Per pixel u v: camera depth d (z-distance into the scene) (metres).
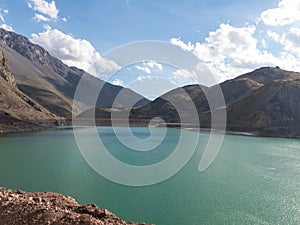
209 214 26.98
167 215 26.61
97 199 30.70
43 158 54.88
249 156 62.50
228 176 42.50
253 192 34.28
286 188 36.31
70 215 14.85
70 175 40.97
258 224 24.91
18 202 16.83
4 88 153.75
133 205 29.06
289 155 64.69
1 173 42.31
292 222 25.45
